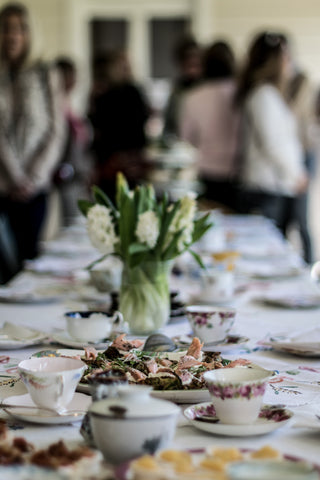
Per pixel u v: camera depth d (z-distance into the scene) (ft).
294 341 6.13
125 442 3.38
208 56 19.24
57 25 32.12
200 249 12.34
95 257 11.84
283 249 12.52
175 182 19.85
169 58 33.17
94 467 3.40
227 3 32.09
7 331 6.36
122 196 6.47
